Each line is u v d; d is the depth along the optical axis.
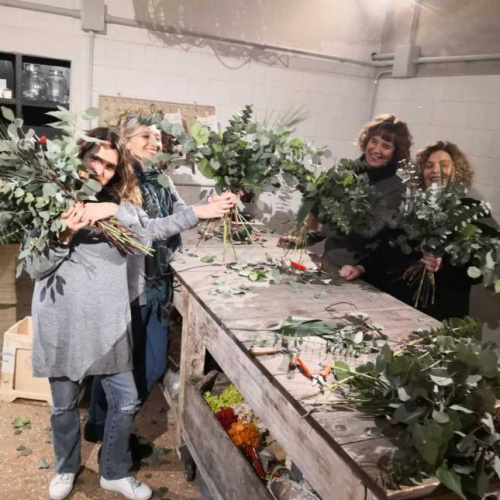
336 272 2.58
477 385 1.15
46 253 1.79
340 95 4.84
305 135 4.82
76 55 3.93
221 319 1.85
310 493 1.66
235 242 2.96
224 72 4.38
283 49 4.50
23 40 3.79
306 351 1.64
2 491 2.18
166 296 2.42
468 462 1.13
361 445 1.19
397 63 4.41
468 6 3.82
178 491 2.29
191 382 2.27
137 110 4.16
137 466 2.41
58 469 2.16
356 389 1.41
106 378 2.07
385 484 1.07
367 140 2.79
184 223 2.15
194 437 2.19
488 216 2.39
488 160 3.68
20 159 1.70
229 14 4.28
